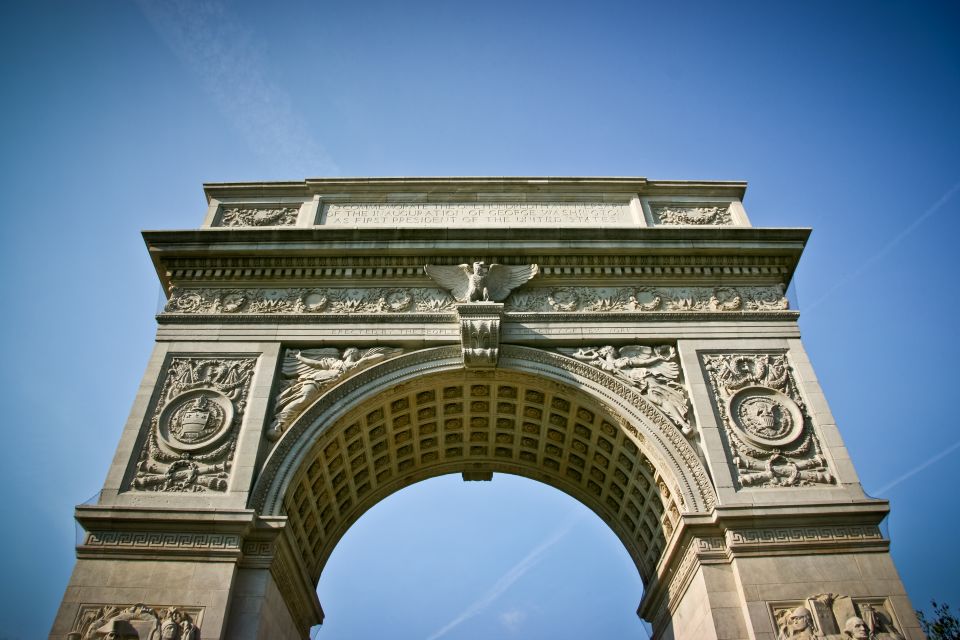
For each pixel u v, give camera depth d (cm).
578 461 2133
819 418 1791
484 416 2109
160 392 1822
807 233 2102
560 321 1984
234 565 1502
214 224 2267
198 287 2064
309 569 1998
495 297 2022
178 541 1528
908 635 1415
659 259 2105
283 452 1719
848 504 1591
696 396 1825
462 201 2330
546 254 2088
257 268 2088
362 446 1989
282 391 1845
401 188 2352
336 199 2333
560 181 2345
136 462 1681
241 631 1453
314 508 1894
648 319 1992
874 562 1527
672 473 1708
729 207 2338
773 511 1580
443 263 2089
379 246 2075
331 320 1973
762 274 2105
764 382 1872
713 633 1473
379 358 1905
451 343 1947
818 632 1416
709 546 1572
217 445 1722
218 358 1895
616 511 2144
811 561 1526
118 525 1544
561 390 1919
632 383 1869
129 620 1411
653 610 1981
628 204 2336
